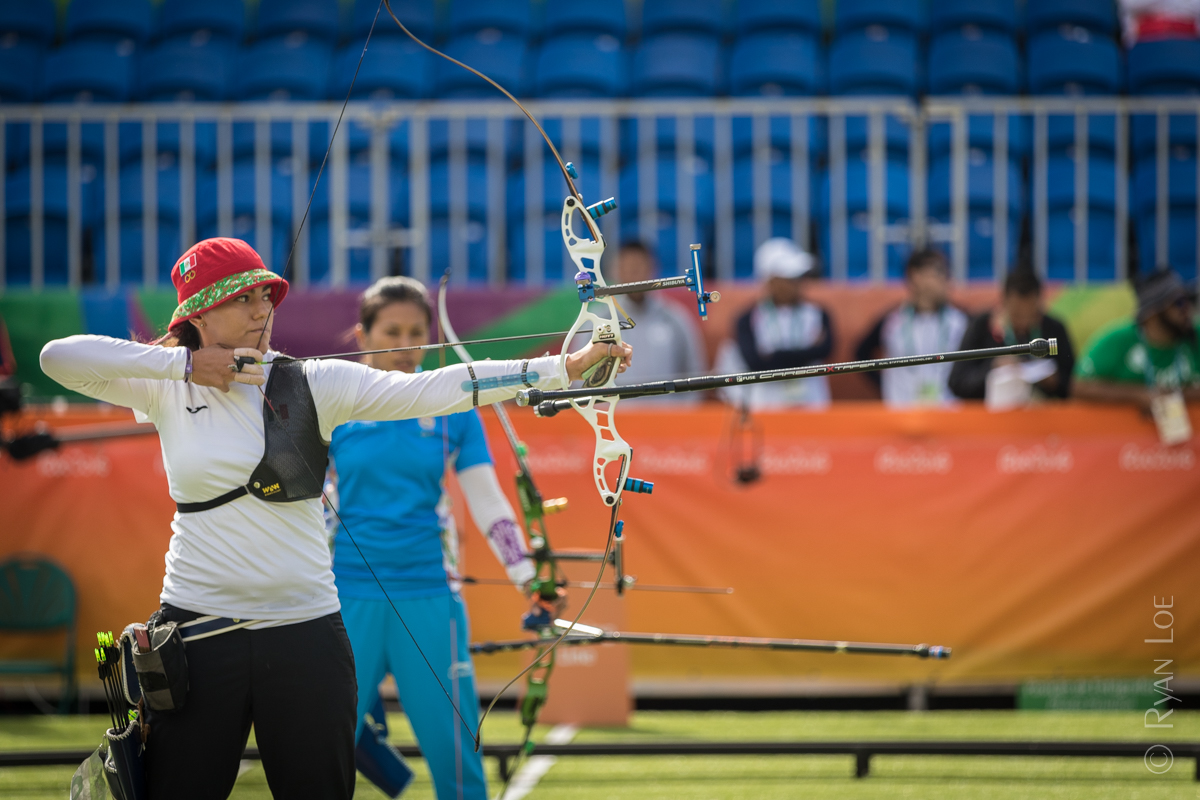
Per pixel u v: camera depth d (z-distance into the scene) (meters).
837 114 29.47
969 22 32.59
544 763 16.52
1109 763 15.95
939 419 19.59
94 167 29.58
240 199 28.69
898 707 20.33
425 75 32.03
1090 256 27.53
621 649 18.84
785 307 22.61
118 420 20.44
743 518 19.61
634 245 22.95
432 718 11.55
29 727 18.88
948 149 28.81
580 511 19.67
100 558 20.02
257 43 33.41
